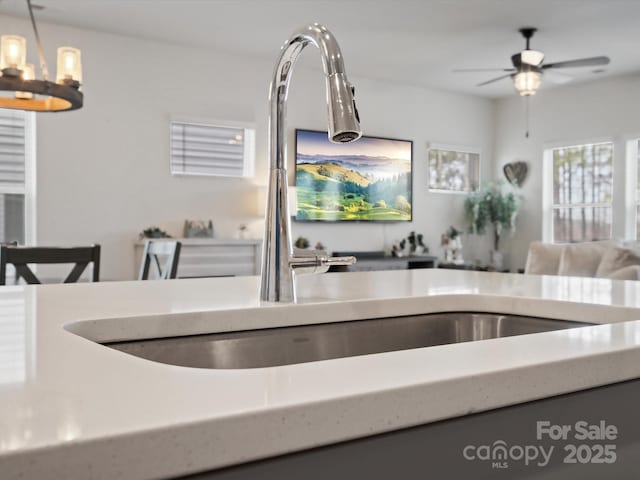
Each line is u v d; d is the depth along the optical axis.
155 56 5.77
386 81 7.23
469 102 8.02
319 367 0.56
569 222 7.48
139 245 5.58
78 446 0.36
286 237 1.11
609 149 7.06
